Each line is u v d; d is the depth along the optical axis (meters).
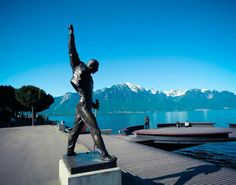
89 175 4.68
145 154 10.82
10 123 38.09
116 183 4.91
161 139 18.42
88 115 5.42
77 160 5.26
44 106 52.94
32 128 29.73
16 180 6.88
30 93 41.16
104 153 5.21
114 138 17.86
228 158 15.08
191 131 20.89
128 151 11.77
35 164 8.97
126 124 105.62
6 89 49.62
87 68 5.66
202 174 7.09
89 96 5.60
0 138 18.30
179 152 17.69
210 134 17.67
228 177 6.73
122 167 8.33
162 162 8.95
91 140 16.36
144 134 19.61
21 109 54.81
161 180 6.64
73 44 5.54
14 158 10.24
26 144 14.70
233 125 26.55
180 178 6.76
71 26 5.54
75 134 5.90
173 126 30.69
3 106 52.28
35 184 6.44
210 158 15.20
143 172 7.54
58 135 20.38
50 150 12.23
